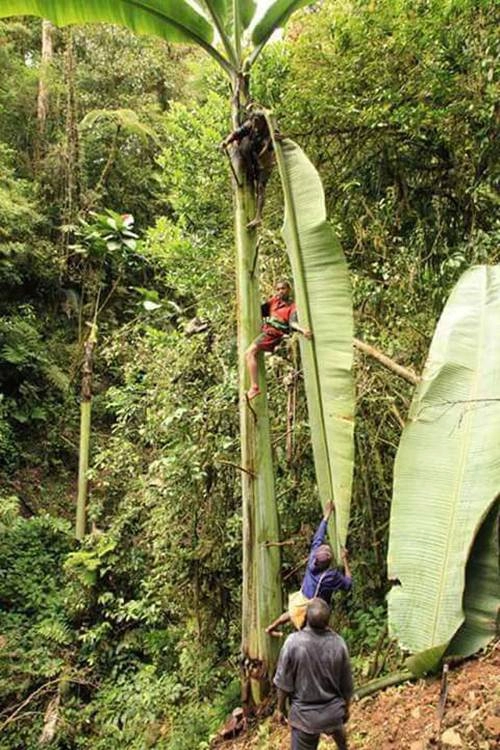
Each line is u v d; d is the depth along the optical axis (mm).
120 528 9055
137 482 8156
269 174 5258
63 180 16562
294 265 4363
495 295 3904
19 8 5535
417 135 7039
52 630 9211
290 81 8258
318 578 4293
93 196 15789
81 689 8648
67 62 16000
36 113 17375
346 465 3938
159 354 7902
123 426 8359
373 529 6273
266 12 5152
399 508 3639
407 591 3541
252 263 5125
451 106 6555
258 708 4926
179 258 9859
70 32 15727
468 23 6574
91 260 14867
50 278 15828
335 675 3555
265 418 5020
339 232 7652
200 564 6883
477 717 3641
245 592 4969
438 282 6191
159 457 7770
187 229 10602
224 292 7574
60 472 13977
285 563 6520
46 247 15641
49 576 10719
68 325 16016
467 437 3568
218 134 9867
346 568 4332
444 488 3539
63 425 14445
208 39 5449
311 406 4113
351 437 3959
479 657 4199
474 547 3555
